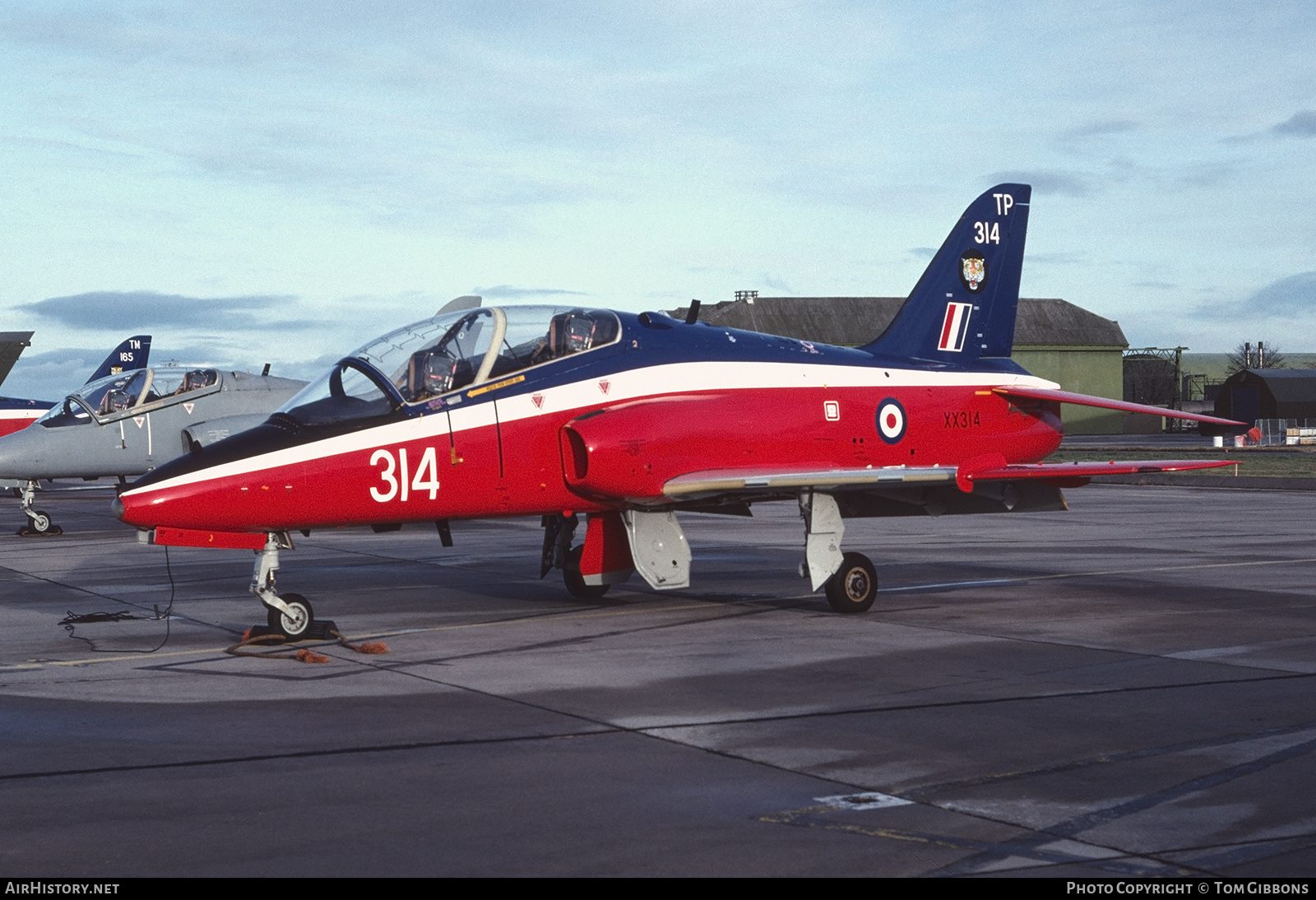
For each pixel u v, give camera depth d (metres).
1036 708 7.24
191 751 6.28
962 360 13.98
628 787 5.61
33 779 5.74
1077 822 5.10
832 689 7.84
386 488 10.15
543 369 10.95
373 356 10.54
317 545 18.70
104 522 24.28
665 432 10.95
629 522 11.52
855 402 12.38
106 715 7.12
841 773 5.85
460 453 10.41
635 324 11.67
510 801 5.40
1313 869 4.55
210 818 5.16
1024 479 12.27
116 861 4.64
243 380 21.52
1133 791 5.54
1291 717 6.98
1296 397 82.06
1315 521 22.00
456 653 9.20
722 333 12.17
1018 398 13.67
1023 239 14.56
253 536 9.98
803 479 10.88
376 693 7.73
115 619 11.05
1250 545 17.64
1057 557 16.12
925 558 16.11
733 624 10.66
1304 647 9.32
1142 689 7.78
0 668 8.66
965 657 8.95
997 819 5.15
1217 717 6.99
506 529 21.77
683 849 4.77
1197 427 88.25
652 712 7.16
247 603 12.18
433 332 10.75
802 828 5.04
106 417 20.27
